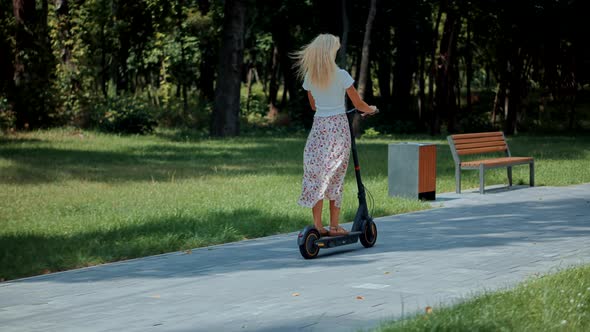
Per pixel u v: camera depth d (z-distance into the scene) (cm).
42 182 2106
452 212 1573
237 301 811
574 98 5438
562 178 2228
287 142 3897
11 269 1015
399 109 5878
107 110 4309
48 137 3678
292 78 6088
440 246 1159
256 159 2880
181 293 862
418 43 5938
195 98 6269
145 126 4300
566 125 5681
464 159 2883
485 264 1003
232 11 4328
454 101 5203
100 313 774
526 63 5391
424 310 732
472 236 1257
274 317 734
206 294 852
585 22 4991
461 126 5525
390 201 1680
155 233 1269
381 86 6669
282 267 1012
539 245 1159
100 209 1605
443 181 2150
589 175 2300
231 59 4350
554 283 784
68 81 4316
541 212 1562
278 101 8406
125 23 5309
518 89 5116
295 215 1475
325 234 1118
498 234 1277
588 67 5209
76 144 3406
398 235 1279
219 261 1070
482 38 5616
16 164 2516
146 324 721
